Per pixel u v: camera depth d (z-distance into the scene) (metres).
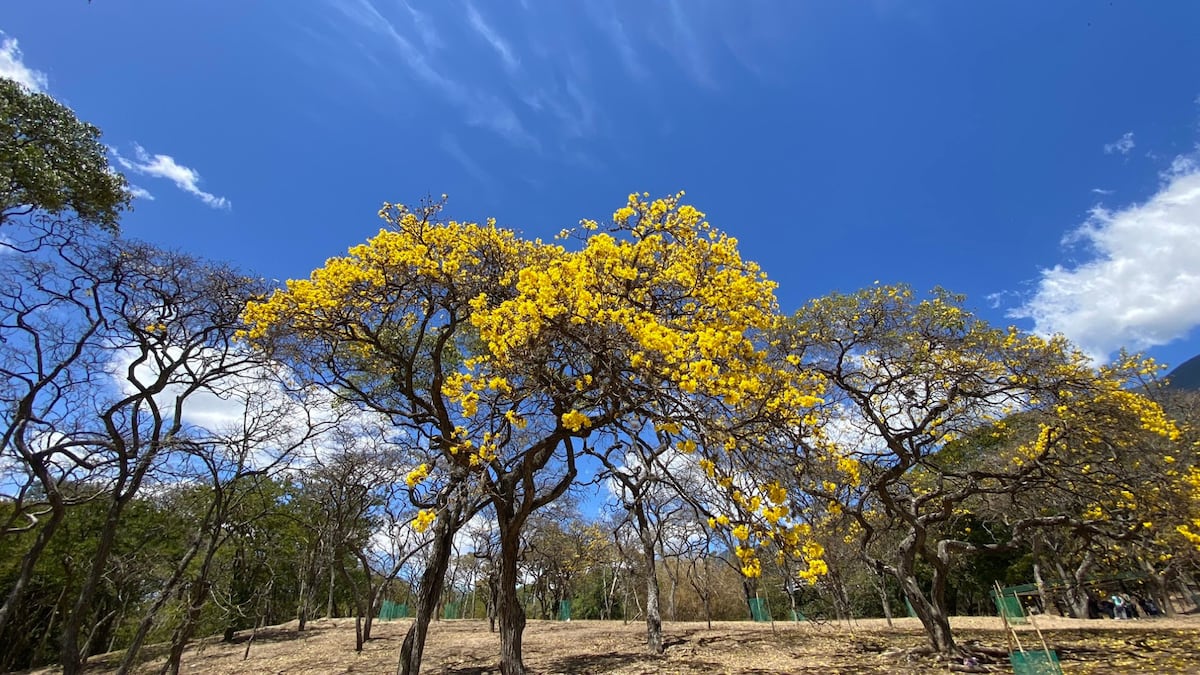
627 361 5.45
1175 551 8.45
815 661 9.50
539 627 20.56
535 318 5.26
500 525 8.55
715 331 5.28
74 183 10.12
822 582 6.49
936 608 9.10
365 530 17.25
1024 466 9.09
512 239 9.16
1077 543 15.38
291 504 16.84
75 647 8.62
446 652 13.31
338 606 34.69
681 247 6.81
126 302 10.42
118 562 10.00
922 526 9.18
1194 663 7.34
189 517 10.36
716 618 30.00
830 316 9.31
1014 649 7.91
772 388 5.20
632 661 10.62
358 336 8.92
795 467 5.28
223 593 10.99
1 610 8.68
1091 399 8.04
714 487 4.87
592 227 7.03
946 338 8.69
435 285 8.68
